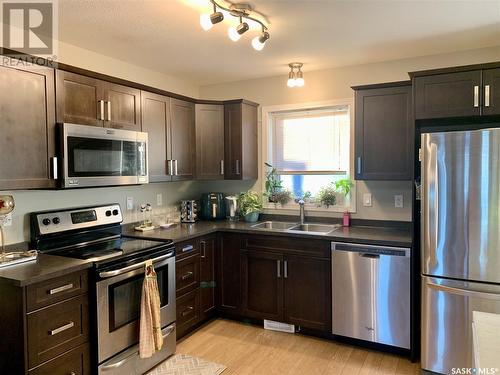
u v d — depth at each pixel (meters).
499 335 1.26
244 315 3.38
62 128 2.35
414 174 2.76
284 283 3.18
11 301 1.91
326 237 2.96
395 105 2.98
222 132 3.79
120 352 2.38
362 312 2.86
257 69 3.60
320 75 3.64
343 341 3.01
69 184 2.38
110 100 2.73
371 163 3.08
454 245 2.39
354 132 3.27
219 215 3.95
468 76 2.54
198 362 2.71
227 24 2.48
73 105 2.46
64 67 2.39
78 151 2.44
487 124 2.89
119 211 3.15
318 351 2.88
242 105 3.71
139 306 2.52
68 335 2.09
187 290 3.12
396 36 2.73
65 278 2.08
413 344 2.70
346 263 2.90
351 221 3.53
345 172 3.64
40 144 2.26
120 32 2.62
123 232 3.22
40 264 2.14
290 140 3.89
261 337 3.13
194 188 4.21
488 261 2.29
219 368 2.62
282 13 2.33
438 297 2.45
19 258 2.20
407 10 2.29
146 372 2.57
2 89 2.06
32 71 2.21
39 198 2.64
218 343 3.02
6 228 2.44
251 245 3.32
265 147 3.95
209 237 3.41
